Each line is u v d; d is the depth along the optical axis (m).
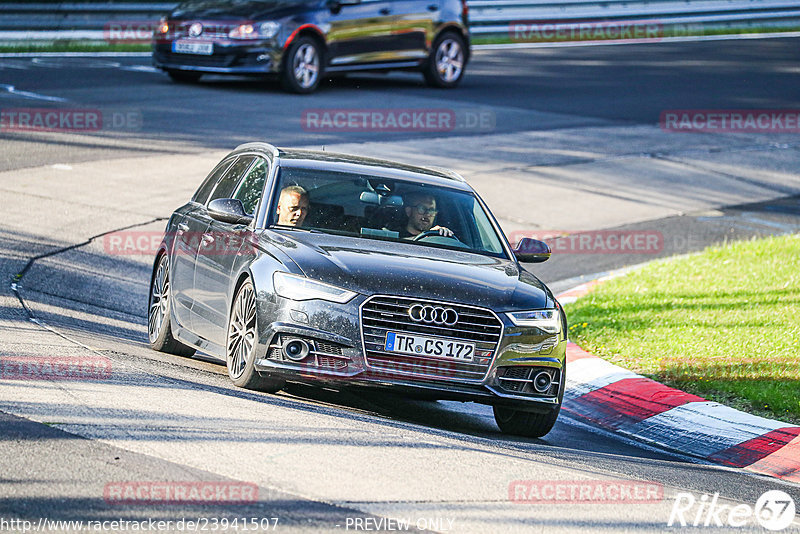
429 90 87.50
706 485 23.02
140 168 56.78
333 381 23.98
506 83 93.94
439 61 88.25
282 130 67.38
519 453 23.09
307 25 79.44
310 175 28.61
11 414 20.39
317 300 24.08
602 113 84.56
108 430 20.03
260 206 27.61
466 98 85.38
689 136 79.75
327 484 18.36
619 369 33.38
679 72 105.94
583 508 19.05
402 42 85.38
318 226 27.11
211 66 77.75
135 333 33.81
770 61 116.00
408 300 24.25
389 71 86.31
